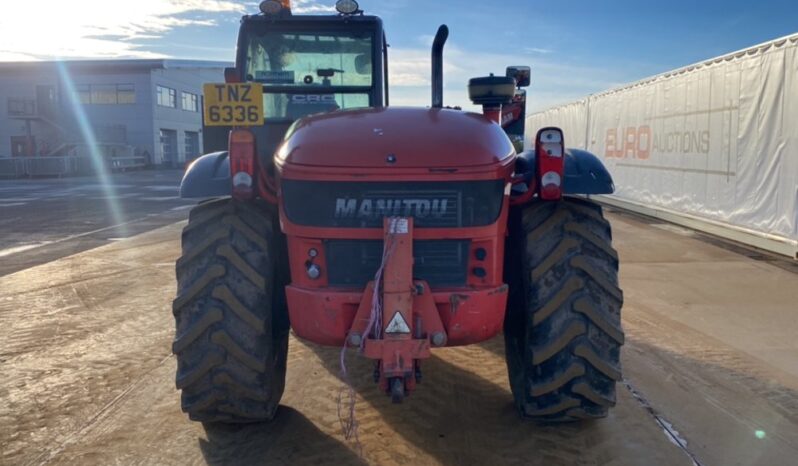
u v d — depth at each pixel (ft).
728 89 34.96
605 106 54.44
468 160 10.91
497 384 14.82
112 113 155.74
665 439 12.23
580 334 11.40
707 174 37.50
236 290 11.46
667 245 33.63
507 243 12.92
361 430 12.62
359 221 10.91
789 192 29.99
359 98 17.84
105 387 15.02
